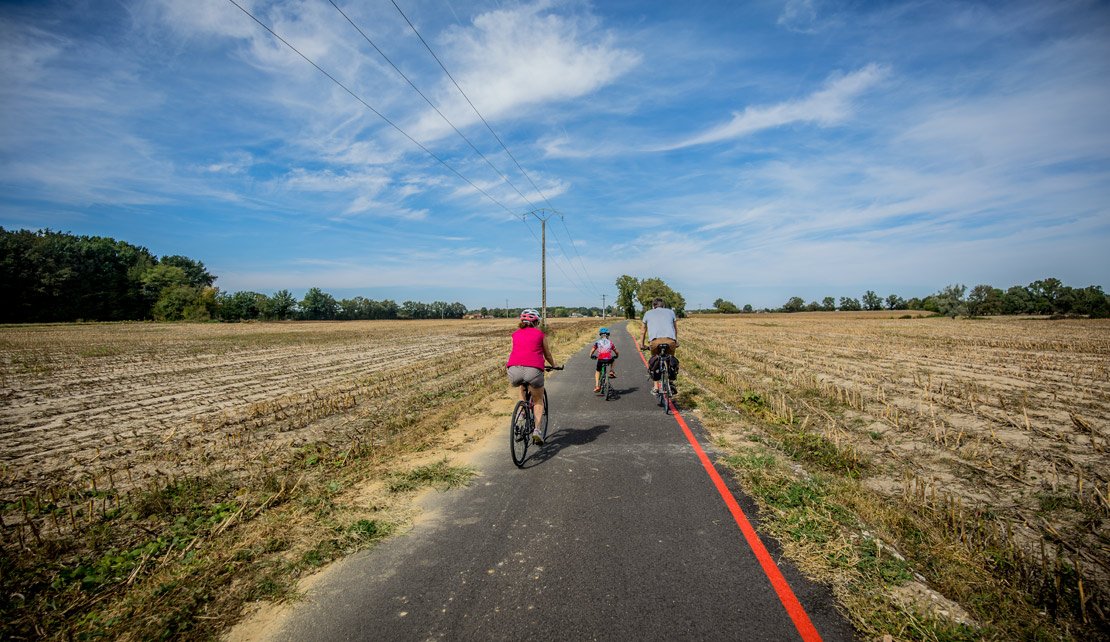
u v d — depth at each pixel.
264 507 4.60
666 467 5.60
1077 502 4.52
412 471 5.53
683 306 112.69
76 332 47.44
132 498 4.94
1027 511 4.39
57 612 2.98
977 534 3.79
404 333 46.56
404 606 2.99
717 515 4.23
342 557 3.64
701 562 3.44
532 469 5.62
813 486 4.76
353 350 25.86
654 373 8.78
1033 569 3.29
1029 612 2.82
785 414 8.17
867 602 2.92
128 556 3.67
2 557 3.65
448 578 3.31
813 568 3.31
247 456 6.41
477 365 17.03
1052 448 6.29
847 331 41.22
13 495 5.27
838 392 9.87
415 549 3.74
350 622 2.85
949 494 4.75
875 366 15.32
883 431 7.25
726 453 6.08
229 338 38.03
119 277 84.44
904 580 3.14
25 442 7.43
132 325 67.12
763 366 15.20
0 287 65.81
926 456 6.04
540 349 5.95
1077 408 8.62
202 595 3.14
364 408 9.54
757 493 4.69
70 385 13.48
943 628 2.66
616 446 6.52
